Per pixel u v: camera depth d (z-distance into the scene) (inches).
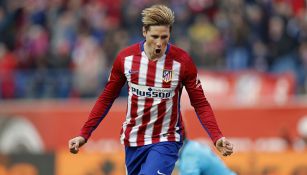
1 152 1408.7
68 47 1872.5
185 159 898.1
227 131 1422.2
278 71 1779.0
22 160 1379.2
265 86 1672.0
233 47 1836.9
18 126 1507.1
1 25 2012.8
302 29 1852.9
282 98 1624.0
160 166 737.6
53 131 1494.8
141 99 749.3
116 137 1432.1
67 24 1943.9
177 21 1872.5
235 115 1418.6
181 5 1895.9
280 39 1823.3
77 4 1996.8
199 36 1846.7
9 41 1989.4
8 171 1380.4
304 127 1392.7
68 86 1774.1
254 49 1829.5
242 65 1824.6
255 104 1425.9
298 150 1310.3
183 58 747.4
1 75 1787.6
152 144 752.3
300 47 1823.3
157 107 747.4
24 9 2030.0
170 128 755.4
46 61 1843.0
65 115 1492.4
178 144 761.0
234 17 1861.5
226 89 1676.9
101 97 765.3
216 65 1813.5
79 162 1365.7
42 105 1649.9
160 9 722.8
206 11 1897.1
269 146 1402.6
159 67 743.7
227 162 1320.1
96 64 1775.3
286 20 1850.4
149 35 725.9
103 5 1994.3
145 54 746.8
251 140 1411.2
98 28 1924.2
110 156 1365.7
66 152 1371.8
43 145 1497.3
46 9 2003.0
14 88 1788.9
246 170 1311.5
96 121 762.8
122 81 761.0
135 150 762.2
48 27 1966.0
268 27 1839.3
